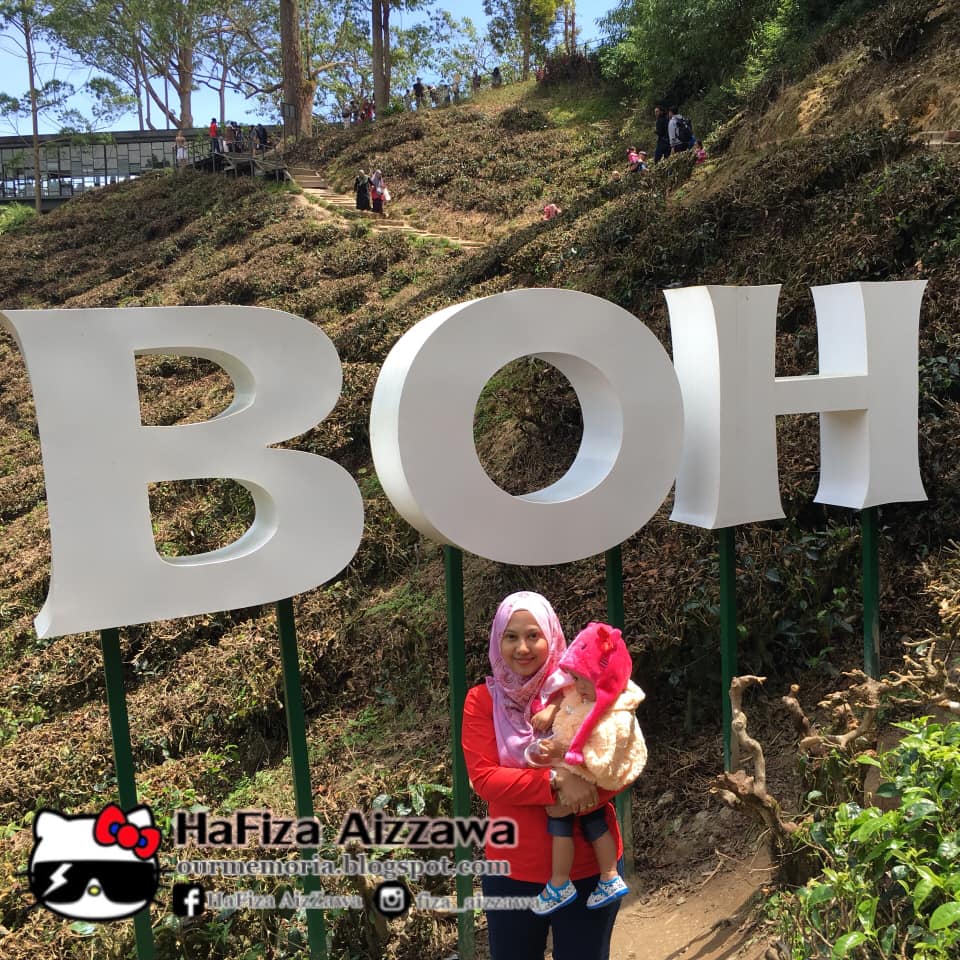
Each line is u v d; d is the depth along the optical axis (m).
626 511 3.39
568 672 2.38
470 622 5.82
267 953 3.40
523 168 21.78
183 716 5.64
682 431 3.49
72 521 2.56
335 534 2.99
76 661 6.93
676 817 3.91
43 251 26.03
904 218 6.36
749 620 4.43
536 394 7.19
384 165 24.70
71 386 2.55
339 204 22.70
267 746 5.57
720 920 3.20
